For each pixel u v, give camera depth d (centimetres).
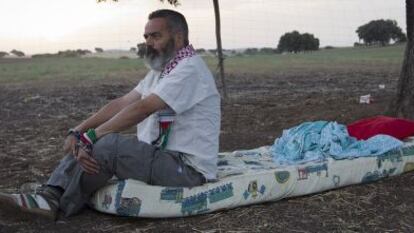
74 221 408
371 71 2627
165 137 416
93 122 432
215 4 1214
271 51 7219
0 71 3073
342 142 516
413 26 719
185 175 412
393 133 538
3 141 790
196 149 418
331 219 420
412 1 717
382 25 8269
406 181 499
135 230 396
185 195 412
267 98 1307
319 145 512
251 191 436
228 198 427
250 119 916
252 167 471
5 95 1662
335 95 1322
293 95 1384
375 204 448
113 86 2002
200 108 415
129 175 407
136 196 403
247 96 1391
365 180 491
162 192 407
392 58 4209
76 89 1878
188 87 404
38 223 400
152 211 405
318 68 3028
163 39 409
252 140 735
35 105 1362
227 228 401
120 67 3472
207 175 422
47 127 935
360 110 886
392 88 1546
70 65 3712
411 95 726
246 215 423
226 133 797
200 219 416
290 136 538
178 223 409
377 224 413
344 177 479
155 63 416
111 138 402
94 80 2369
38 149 717
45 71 3102
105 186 414
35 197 402
